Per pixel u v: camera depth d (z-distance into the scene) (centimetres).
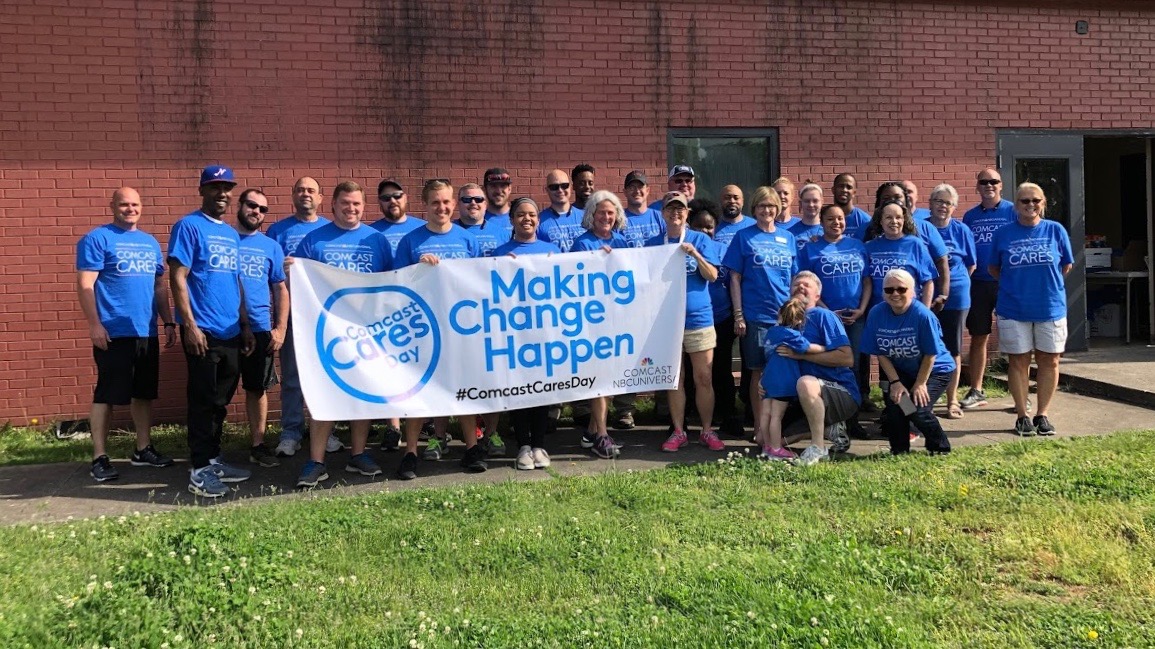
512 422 670
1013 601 343
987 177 758
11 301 698
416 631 322
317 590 361
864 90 859
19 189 695
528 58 786
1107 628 317
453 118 773
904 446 585
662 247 612
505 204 702
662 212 649
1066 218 920
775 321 629
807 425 588
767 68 837
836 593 346
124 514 483
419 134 766
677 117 819
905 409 573
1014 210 754
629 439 666
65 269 707
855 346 662
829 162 853
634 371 609
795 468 534
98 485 555
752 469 539
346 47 750
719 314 666
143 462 604
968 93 883
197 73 722
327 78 747
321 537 427
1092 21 910
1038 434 642
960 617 329
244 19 729
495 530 432
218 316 543
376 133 758
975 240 766
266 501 512
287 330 638
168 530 417
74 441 675
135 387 584
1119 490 472
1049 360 636
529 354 587
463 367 575
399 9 759
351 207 598
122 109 711
